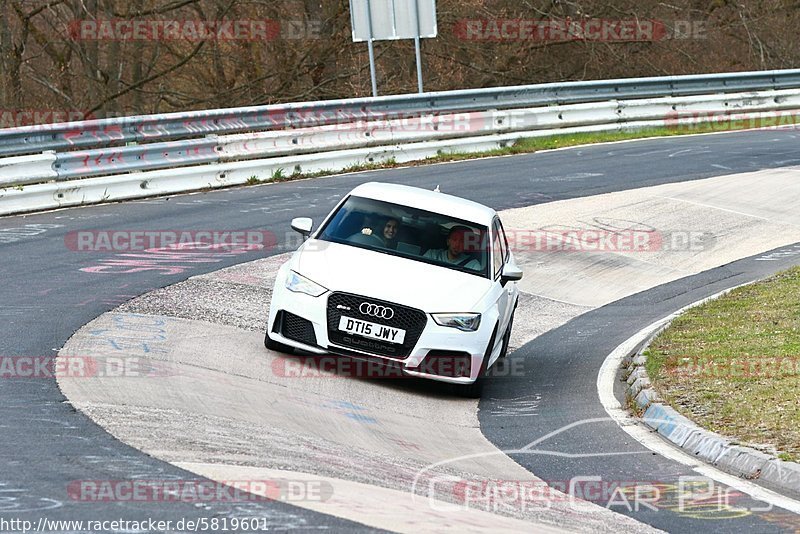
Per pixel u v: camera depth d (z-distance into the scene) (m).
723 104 74.75
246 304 29.72
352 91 92.31
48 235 37.03
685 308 32.97
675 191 50.78
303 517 13.63
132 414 18.34
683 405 21.86
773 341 27.03
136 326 25.67
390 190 27.23
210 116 49.06
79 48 83.00
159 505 13.72
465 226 26.00
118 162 45.19
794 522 15.65
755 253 42.22
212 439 17.30
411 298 23.20
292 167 52.38
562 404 23.61
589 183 52.25
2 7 80.94
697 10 101.06
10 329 24.33
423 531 13.52
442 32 94.25
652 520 15.59
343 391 22.58
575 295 36.38
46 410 18.17
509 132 63.56
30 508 13.36
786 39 103.31
